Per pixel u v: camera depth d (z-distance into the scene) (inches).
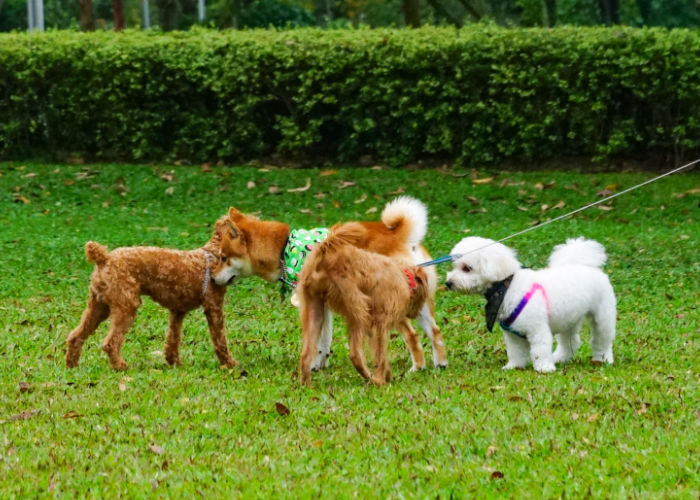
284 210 586.2
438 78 648.4
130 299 301.4
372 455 216.5
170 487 197.9
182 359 324.5
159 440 229.6
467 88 648.4
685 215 569.0
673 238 517.3
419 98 655.8
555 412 246.4
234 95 676.7
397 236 319.9
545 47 634.8
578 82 633.6
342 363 324.2
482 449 220.2
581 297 301.0
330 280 274.4
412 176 642.8
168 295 307.0
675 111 639.8
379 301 278.2
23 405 261.3
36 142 706.2
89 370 303.1
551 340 299.0
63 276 452.1
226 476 204.5
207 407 257.3
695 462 205.5
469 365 316.5
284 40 671.8
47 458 216.2
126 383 284.7
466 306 410.9
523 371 299.7
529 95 639.1
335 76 663.8
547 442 221.8
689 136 644.7
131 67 676.1
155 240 511.8
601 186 613.9
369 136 676.7
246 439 230.2
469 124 660.7
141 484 200.1
